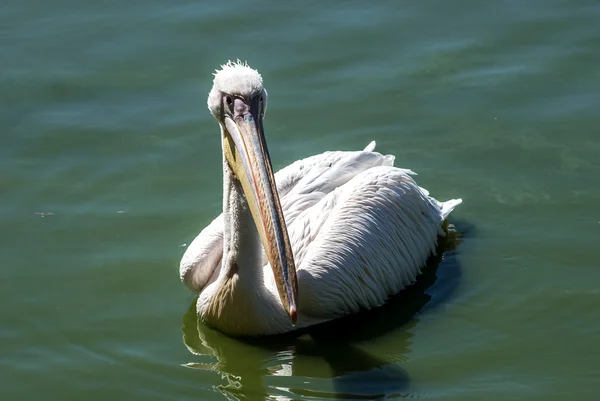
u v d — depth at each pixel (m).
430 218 13.47
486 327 12.15
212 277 12.66
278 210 10.48
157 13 18.75
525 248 13.47
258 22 18.39
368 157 13.48
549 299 12.54
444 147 15.45
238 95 10.80
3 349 11.84
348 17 18.45
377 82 16.80
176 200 14.60
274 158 15.20
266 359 11.73
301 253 12.19
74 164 15.30
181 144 15.70
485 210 14.22
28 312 12.52
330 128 15.89
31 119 16.19
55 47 17.83
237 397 11.02
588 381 11.11
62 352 11.81
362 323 12.39
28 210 14.38
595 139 15.36
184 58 17.44
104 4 19.17
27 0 19.19
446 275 13.18
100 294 12.88
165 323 12.38
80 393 11.11
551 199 14.32
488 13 18.39
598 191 14.37
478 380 11.20
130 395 11.06
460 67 17.05
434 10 18.58
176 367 11.58
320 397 10.99
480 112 16.08
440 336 12.05
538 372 11.30
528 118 15.89
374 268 12.48
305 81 16.91
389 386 11.15
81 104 16.55
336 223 12.37
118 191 14.78
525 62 17.06
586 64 16.91
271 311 11.88
